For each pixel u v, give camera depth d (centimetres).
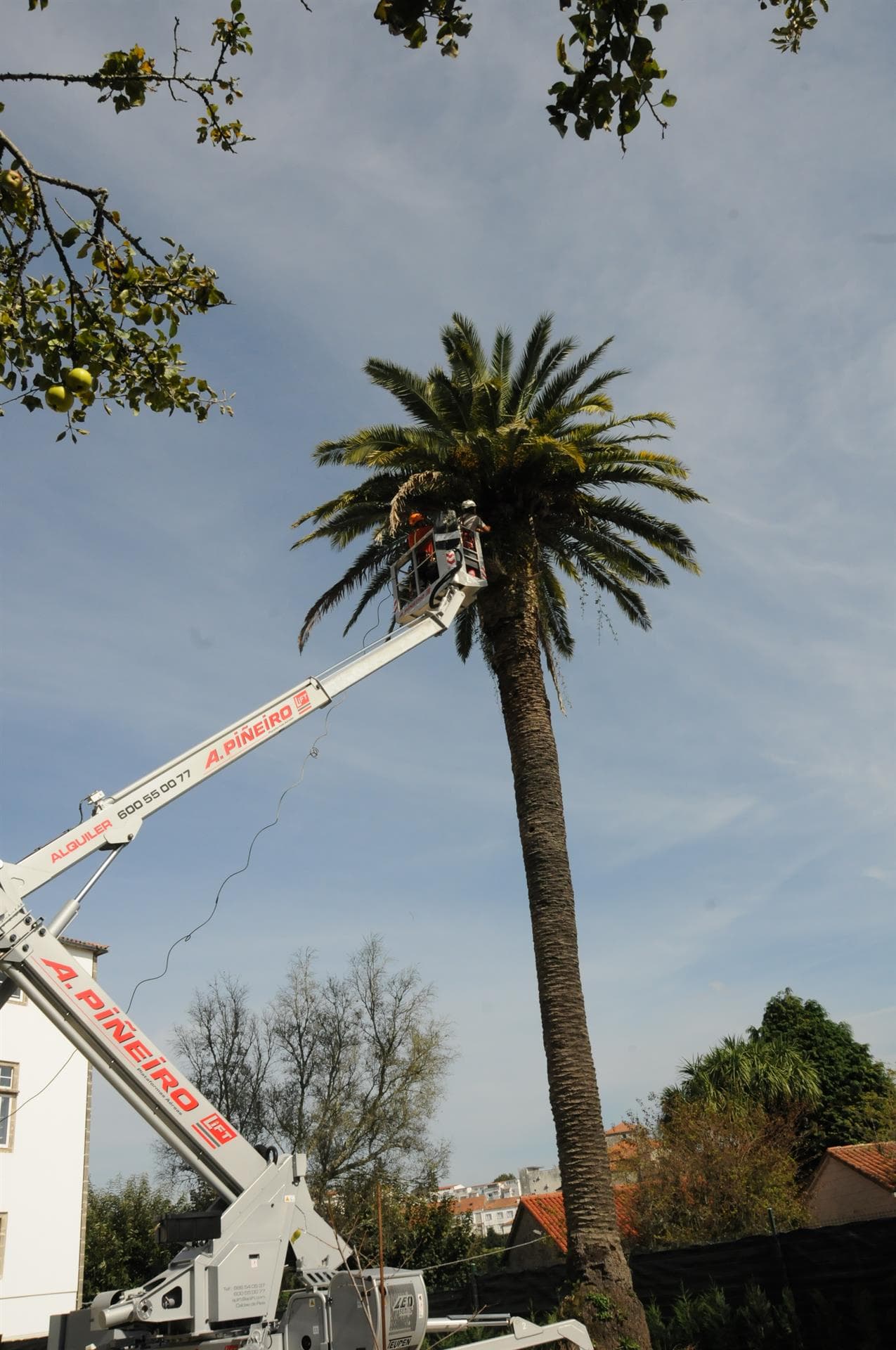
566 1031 1529
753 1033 4419
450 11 487
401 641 1221
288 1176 891
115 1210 3775
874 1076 4056
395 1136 3159
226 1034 3247
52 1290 2797
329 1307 844
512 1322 980
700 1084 3256
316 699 1124
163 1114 887
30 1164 2841
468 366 1834
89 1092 3084
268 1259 848
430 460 1767
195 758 1026
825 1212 3169
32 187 568
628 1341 1316
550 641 2053
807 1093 3316
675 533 1892
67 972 889
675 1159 2759
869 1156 3102
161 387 662
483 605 1800
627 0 486
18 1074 2889
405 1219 2997
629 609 2111
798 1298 1485
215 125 625
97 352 626
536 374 1892
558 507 1833
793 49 624
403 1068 3253
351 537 1967
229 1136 896
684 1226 2639
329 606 1977
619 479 1833
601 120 509
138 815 975
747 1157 2738
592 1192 1430
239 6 593
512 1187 11381
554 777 1702
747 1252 1559
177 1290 822
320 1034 3306
